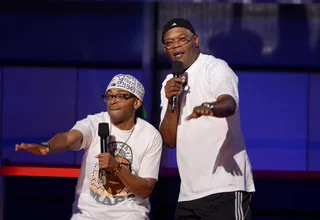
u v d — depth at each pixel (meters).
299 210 16.75
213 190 10.59
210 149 10.70
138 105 11.27
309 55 18.58
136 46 18.75
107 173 10.79
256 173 15.50
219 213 10.66
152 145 11.20
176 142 11.07
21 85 18.88
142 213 11.02
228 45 18.55
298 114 18.64
